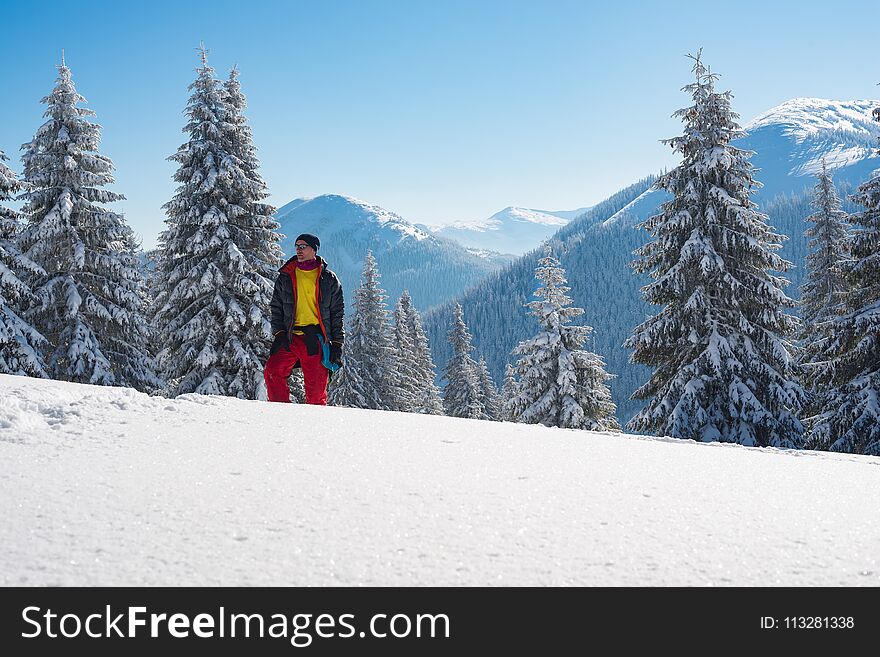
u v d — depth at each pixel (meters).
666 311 16.45
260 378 17.72
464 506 1.83
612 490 2.12
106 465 2.15
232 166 18.80
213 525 1.58
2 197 18.02
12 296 17.08
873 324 15.05
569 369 21.69
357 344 35.28
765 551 1.53
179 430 2.86
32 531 1.47
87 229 19.75
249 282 17.98
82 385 4.06
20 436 2.52
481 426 3.67
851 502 2.09
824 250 25.38
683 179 16.58
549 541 1.55
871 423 14.52
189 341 18.11
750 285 15.65
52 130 19.66
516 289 172.50
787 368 15.28
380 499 1.87
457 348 45.84
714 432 14.58
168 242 18.75
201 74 19.42
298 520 1.64
